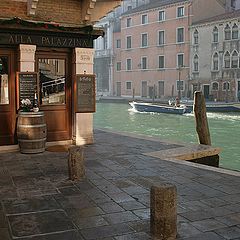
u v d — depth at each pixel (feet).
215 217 15.71
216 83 149.07
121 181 20.93
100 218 15.51
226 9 164.76
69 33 31.04
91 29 31.30
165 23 166.40
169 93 166.50
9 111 30.19
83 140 32.83
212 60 150.00
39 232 14.11
